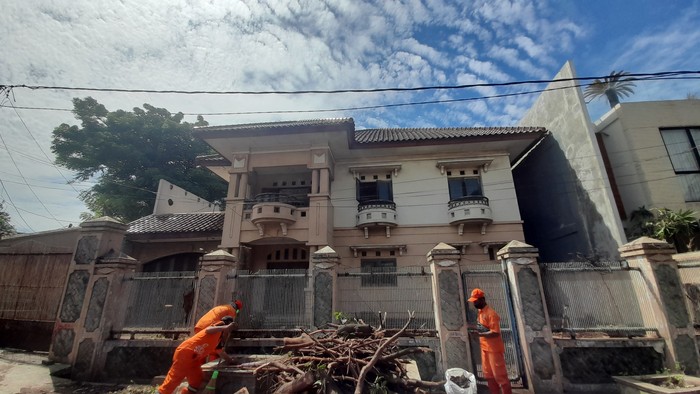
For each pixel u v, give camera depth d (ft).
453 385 16.22
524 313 19.95
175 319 23.49
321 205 39.29
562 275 21.29
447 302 21.12
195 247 41.78
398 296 23.07
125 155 69.72
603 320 20.27
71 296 23.43
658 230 32.99
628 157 39.14
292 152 42.06
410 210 42.52
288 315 23.15
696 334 19.56
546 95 46.09
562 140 42.39
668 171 37.76
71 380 21.01
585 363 19.38
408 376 17.21
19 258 27.32
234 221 39.91
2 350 24.53
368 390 15.40
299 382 14.64
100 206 68.33
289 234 39.04
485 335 17.11
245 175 41.83
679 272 21.63
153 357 21.91
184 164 79.77
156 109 78.28
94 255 24.21
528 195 50.72
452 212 40.81
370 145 42.19
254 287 24.11
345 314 22.95
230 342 22.02
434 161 44.29
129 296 24.14
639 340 19.42
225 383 15.80
